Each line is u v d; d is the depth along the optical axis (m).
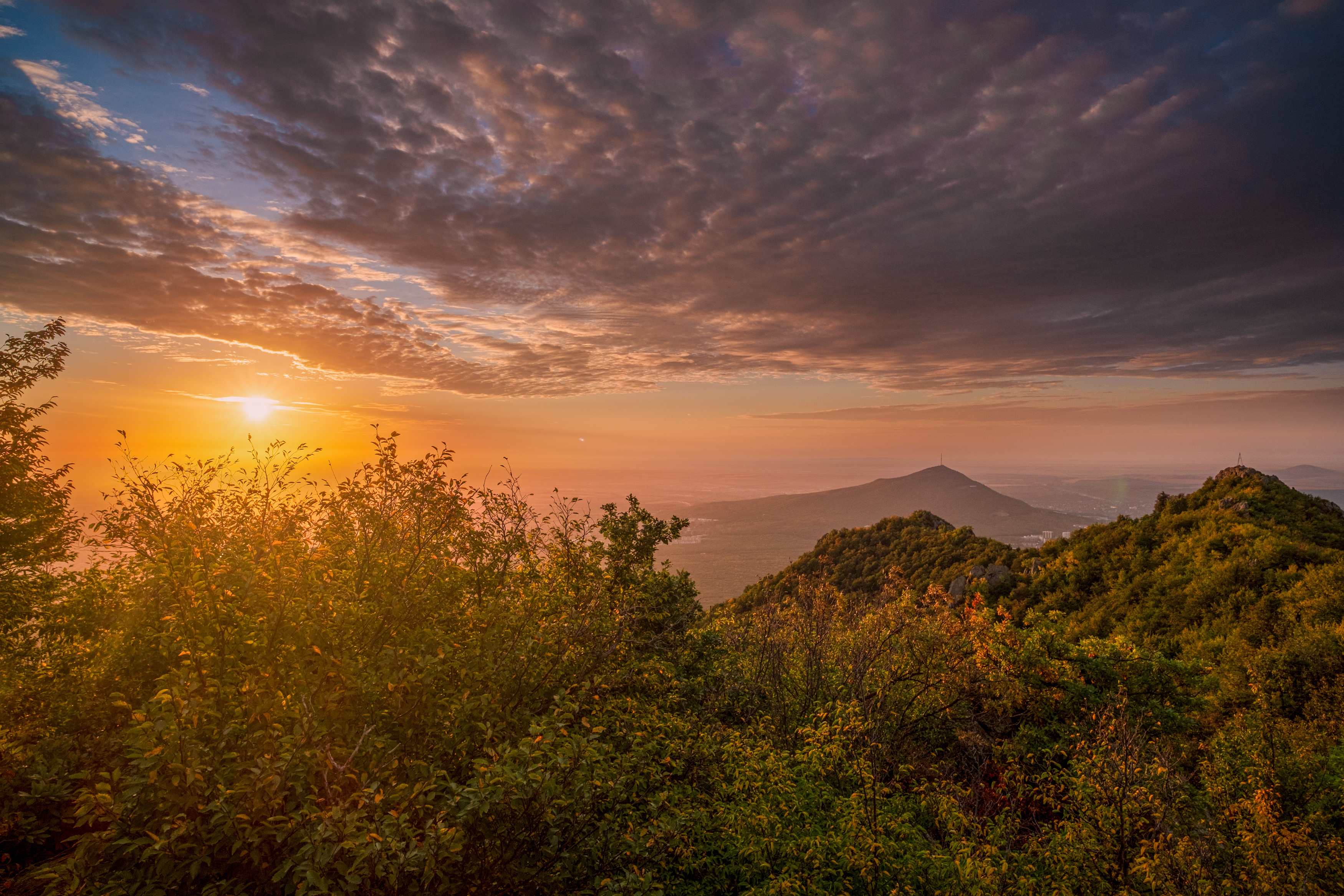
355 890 3.53
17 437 11.98
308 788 4.23
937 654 9.90
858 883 6.00
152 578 5.80
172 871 3.46
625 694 7.43
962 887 5.34
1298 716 11.86
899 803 7.04
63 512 12.49
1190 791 7.13
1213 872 5.32
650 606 9.82
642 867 5.40
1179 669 9.70
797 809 6.74
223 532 5.86
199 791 3.62
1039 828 7.09
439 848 3.63
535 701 6.01
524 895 4.43
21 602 10.19
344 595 5.15
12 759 5.79
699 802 6.76
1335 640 13.29
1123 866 5.53
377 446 6.36
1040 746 8.48
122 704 3.78
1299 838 5.52
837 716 8.01
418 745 5.00
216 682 4.12
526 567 7.95
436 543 6.42
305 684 4.51
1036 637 9.85
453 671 5.40
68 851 5.19
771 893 5.51
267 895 3.67
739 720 10.28
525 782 3.93
